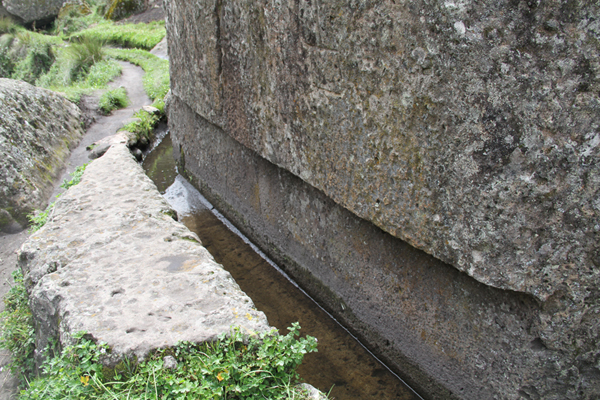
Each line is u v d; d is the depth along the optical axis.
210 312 1.88
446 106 1.61
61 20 21.30
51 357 1.95
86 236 2.51
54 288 2.04
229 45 3.18
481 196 1.58
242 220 3.94
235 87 3.26
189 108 4.60
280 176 3.10
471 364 1.92
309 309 2.97
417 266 2.08
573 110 1.36
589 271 1.45
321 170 2.45
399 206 1.94
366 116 2.00
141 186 3.24
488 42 1.45
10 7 21.91
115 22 19.84
